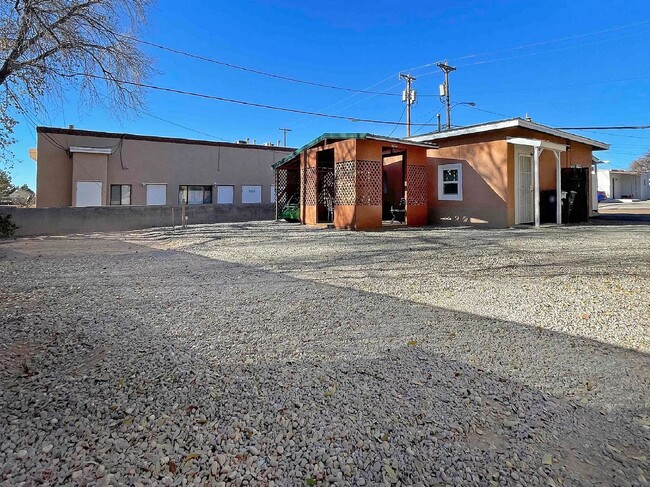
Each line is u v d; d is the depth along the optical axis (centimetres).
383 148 1335
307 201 1478
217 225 1595
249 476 161
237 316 374
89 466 166
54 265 668
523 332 330
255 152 2381
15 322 356
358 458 173
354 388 234
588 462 172
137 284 515
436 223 1432
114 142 1970
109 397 223
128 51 915
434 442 185
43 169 1820
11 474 159
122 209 1580
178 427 195
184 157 2156
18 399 220
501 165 1238
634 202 3697
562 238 938
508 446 183
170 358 276
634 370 260
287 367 262
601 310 389
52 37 778
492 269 594
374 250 798
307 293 461
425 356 281
